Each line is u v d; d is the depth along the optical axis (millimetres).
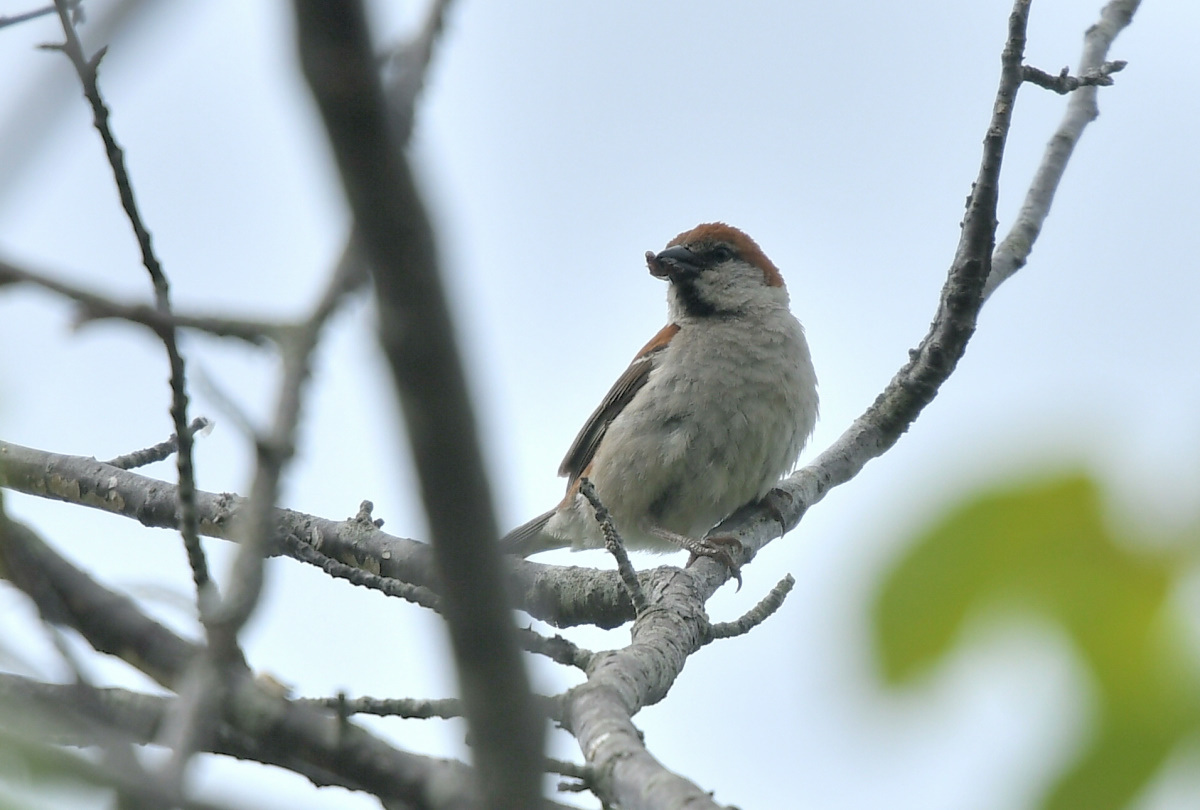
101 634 4312
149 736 4293
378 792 4562
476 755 3229
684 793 4504
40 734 3312
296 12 2279
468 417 2660
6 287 3090
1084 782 2480
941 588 2637
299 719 4559
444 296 2541
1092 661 2523
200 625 4113
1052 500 2592
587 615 9391
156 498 9867
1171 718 2455
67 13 4477
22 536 4254
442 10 3736
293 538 8688
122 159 4906
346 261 3482
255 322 3486
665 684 6676
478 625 3004
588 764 4965
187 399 4750
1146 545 2547
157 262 4992
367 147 2383
